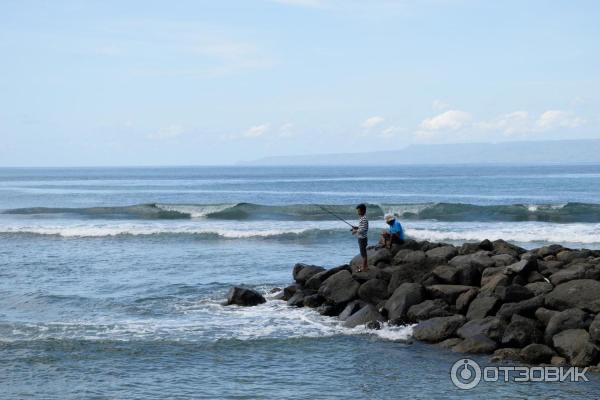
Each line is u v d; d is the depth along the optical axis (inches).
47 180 4387.3
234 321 558.3
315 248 1023.6
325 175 5413.4
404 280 572.1
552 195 2239.2
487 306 488.7
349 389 392.8
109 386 396.8
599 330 420.5
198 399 374.6
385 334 507.2
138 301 641.0
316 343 489.4
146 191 2704.2
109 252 977.5
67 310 603.2
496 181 3472.0
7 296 662.5
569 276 520.4
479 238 1099.9
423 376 415.8
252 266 848.9
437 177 4362.7
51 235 1182.9
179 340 495.5
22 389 391.9
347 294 582.6
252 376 417.1
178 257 926.4
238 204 1638.8
